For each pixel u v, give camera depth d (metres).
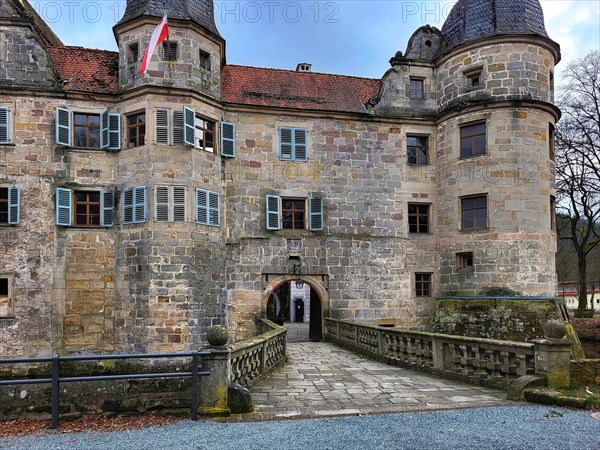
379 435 7.33
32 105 20.23
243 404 8.68
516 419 8.13
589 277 52.97
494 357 11.09
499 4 22.77
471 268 21.92
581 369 9.88
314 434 7.37
